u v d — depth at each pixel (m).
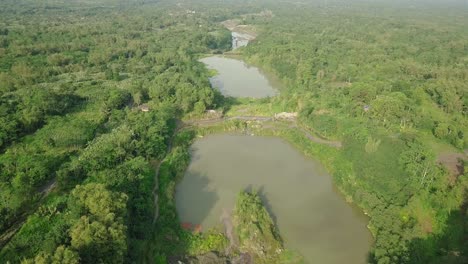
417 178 90.25
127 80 165.00
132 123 120.50
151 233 80.25
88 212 67.75
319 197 98.06
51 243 60.97
